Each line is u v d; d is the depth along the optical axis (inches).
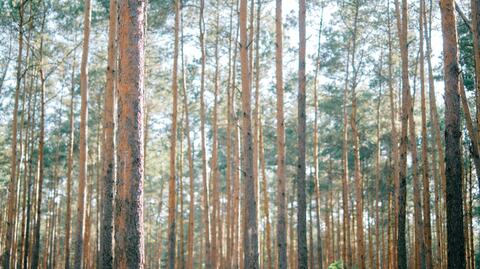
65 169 1464.1
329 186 1379.2
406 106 677.9
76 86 1176.2
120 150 323.0
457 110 451.2
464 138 941.2
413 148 729.6
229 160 916.6
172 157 762.2
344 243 1068.5
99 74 1101.1
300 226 547.5
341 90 1162.6
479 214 1072.8
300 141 564.4
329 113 1208.8
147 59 1040.2
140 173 321.4
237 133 911.7
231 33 938.7
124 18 331.9
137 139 323.0
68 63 1086.4
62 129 1310.3
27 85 1126.4
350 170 1419.8
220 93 1107.3
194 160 1621.6
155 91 1125.7
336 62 1073.5
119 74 331.3
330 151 1316.4
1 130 1275.8
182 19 932.6
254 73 1040.2
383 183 1366.9
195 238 1899.6
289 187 1625.2
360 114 1192.2
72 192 1566.2
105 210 549.3
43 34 896.3
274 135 1263.5
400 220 653.3
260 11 947.3
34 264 952.9
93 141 1323.8
